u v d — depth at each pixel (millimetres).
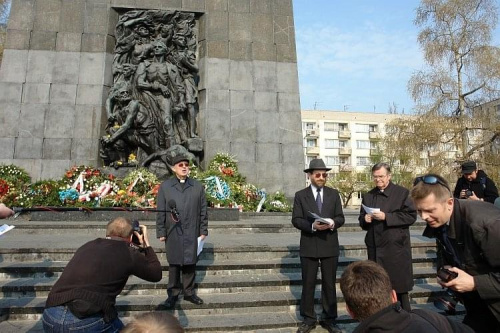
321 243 4957
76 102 12555
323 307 5020
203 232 5359
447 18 24141
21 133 12078
